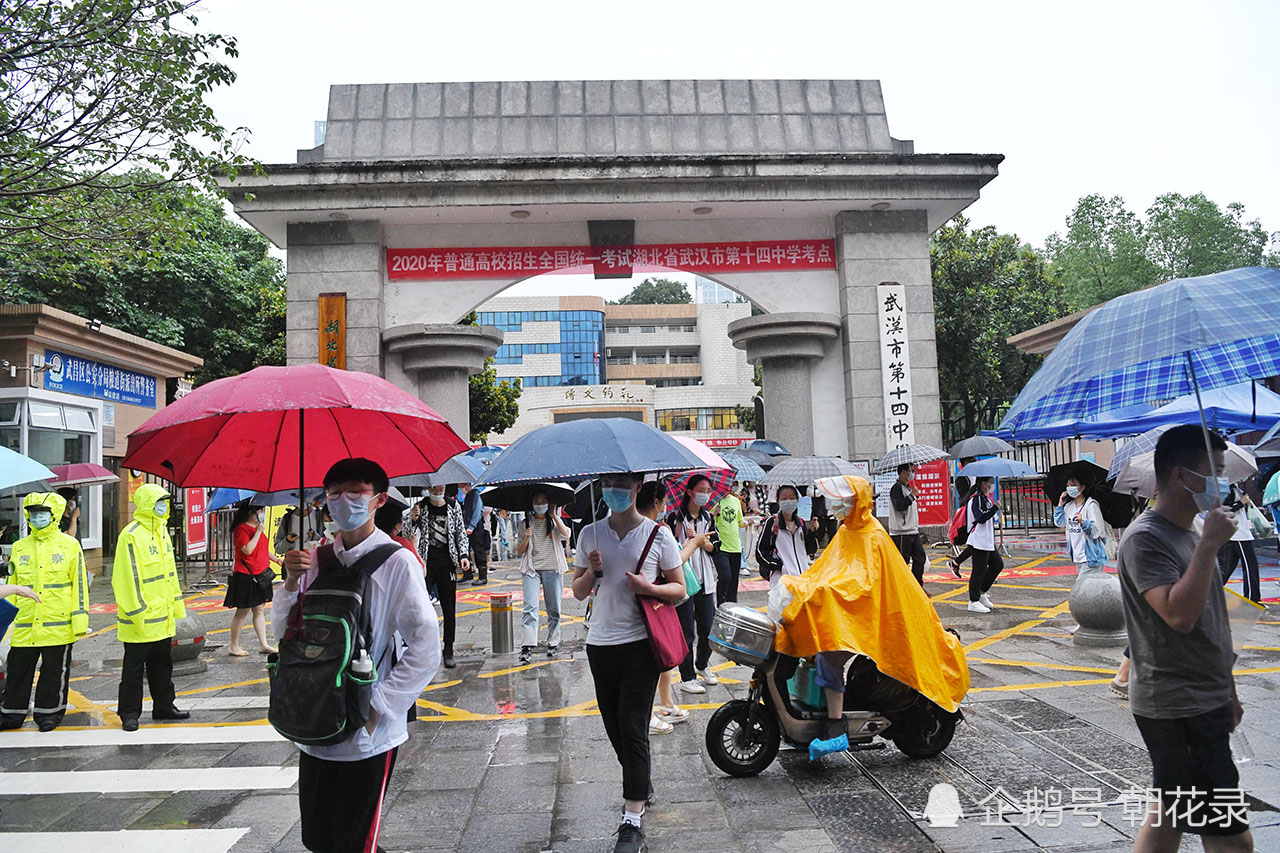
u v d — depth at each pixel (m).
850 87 16.16
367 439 3.75
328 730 2.60
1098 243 35.50
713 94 15.79
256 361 22.52
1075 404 3.92
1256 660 7.06
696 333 66.44
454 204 14.39
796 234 15.97
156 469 3.51
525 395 55.66
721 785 4.57
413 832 4.09
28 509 6.14
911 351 15.47
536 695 6.77
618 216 15.35
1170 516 2.84
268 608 11.04
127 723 5.98
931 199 15.05
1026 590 11.57
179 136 8.38
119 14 7.68
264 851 3.97
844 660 4.61
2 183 7.68
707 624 6.86
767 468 13.76
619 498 4.07
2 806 4.57
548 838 3.98
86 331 14.90
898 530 9.69
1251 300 2.73
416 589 2.85
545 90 15.55
